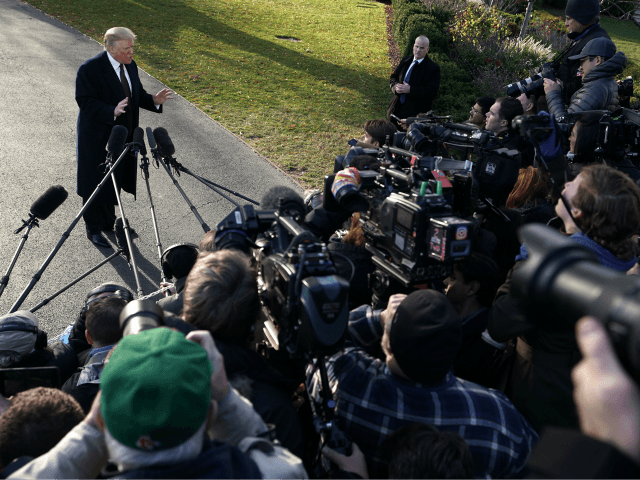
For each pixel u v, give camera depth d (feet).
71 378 7.51
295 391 6.02
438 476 4.32
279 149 26.53
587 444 2.04
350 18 60.18
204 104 30.73
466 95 31.12
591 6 15.38
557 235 2.57
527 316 2.50
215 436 4.13
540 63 35.12
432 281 6.58
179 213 19.74
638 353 1.91
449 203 7.09
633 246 5.65
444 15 44.14
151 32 42.09
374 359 5.71
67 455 3.59
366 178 7.09
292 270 4.80
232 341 5.15
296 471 4.04
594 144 10.05
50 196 10.48
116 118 16.80
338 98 35.09
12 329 7.51
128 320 4.32
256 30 48.80
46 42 35.60
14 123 24.43
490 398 5.33
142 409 3.21
